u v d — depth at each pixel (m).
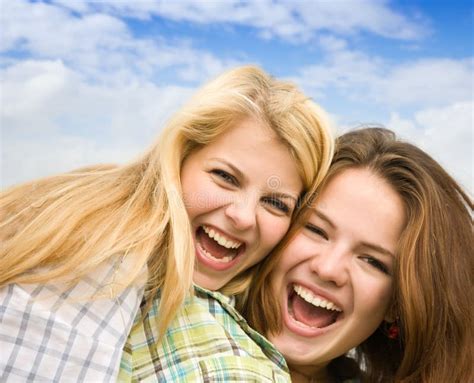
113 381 1.40
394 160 1.79
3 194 1.73
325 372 2.05
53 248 1.46
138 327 1.56
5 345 1.36
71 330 1.39
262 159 1.66
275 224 1.72
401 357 2.01
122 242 1.50
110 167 1.88
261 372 1.57
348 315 1.80
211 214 1.69
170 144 1.68
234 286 1.84
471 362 1.82
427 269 1.75
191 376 1.48
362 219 1.73
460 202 1.91
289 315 1.86
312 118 1.68
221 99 1.66
